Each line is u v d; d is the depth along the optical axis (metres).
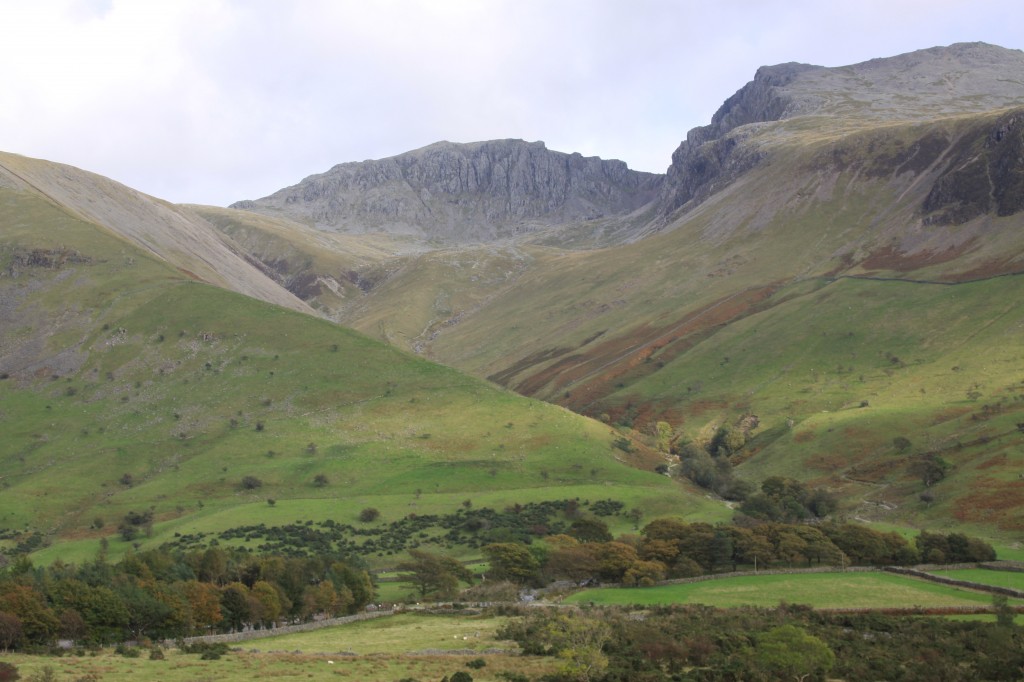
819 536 137.00
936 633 92.81
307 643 86.75
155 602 86.88
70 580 83.56
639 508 170.38
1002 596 106.56
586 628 87.19
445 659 77.56
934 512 170.88
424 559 124.75
